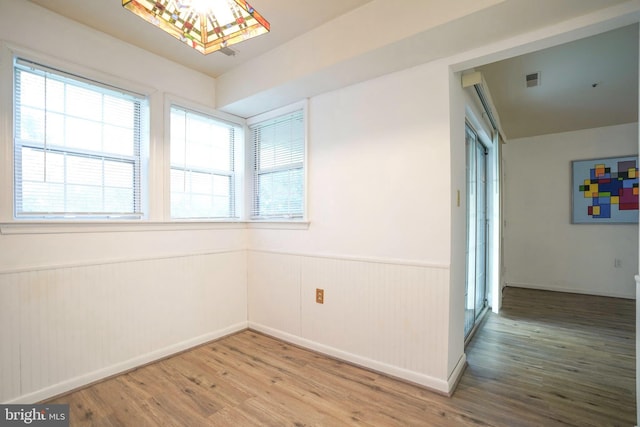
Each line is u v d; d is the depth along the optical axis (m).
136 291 2.28
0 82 1.75
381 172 2.21
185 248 2.61
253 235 3.06
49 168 1.98
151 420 1.67
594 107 3.61
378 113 2.23
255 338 2.85
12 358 1.75
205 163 2.87
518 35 1.71
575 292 4.57
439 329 1.95
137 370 2.23
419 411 1.75
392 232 2.15
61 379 1.92
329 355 2.45
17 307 1.77
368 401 1.85
